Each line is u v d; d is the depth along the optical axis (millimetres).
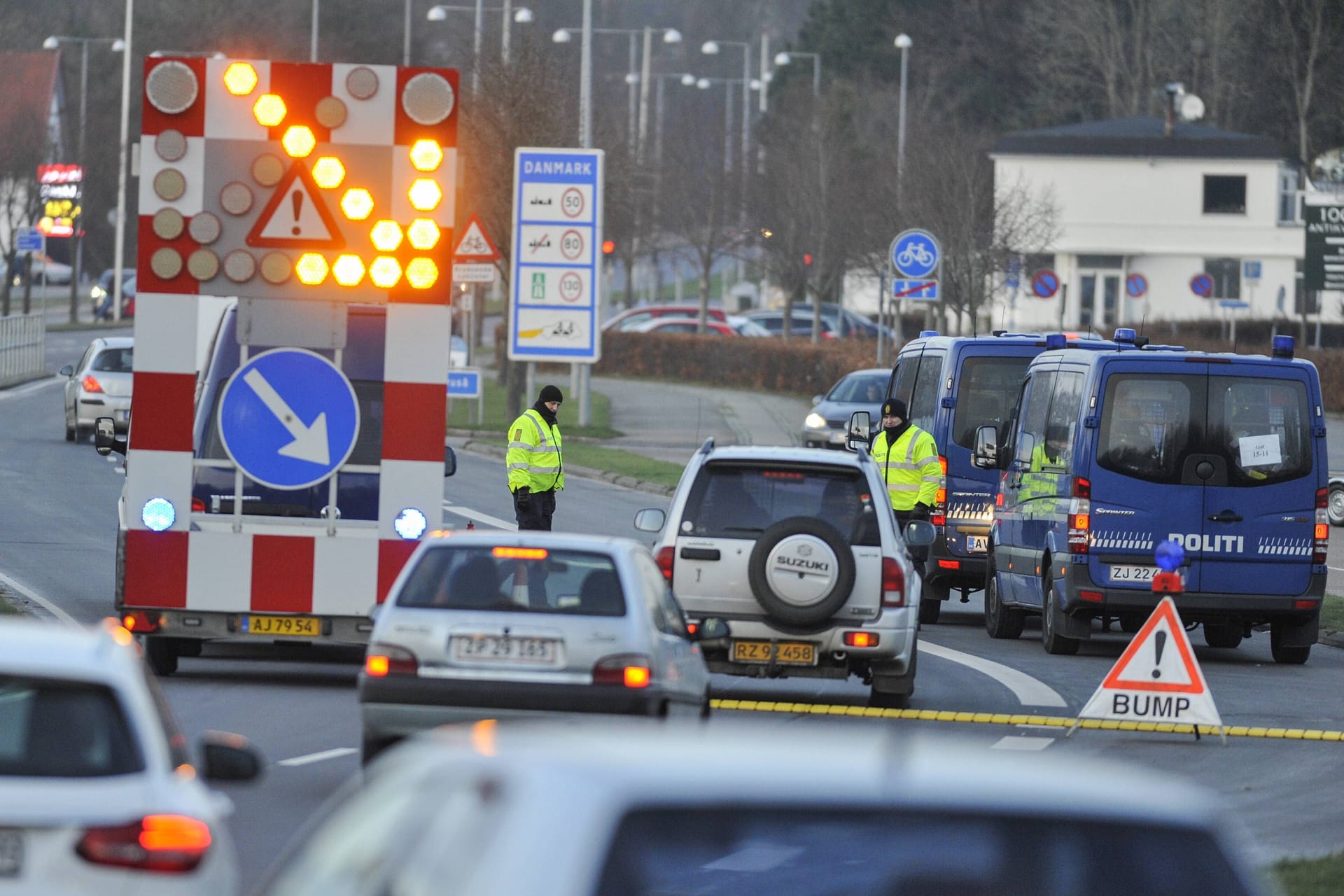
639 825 12305
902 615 51344
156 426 51562
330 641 52062
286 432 51781
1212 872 12422
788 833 12352
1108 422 66375
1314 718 54969
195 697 51469
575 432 159500
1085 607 66375
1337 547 110312
